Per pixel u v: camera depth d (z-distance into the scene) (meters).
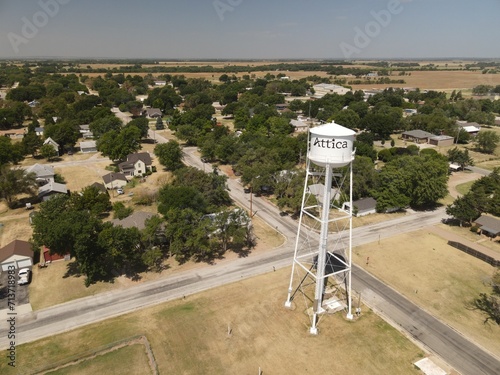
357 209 61.28
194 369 30.08
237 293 40.59
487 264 47.38
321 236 35.78
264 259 48.09
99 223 43.28
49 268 45.28
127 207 63.72
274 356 31.56
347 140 33.19
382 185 64.88
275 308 38.06
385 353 32.16
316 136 33.75
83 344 32.69
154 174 82.88
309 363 30.84
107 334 33.91
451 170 87.81
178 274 44.38
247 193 71.81
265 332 34.50
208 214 54.94
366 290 41.56
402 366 30.75
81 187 73.12
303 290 41.34
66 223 40.31
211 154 90.12
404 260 48.12
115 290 41.00
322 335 34.22
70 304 38.44
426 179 62.03
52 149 91.62
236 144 89.06
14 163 86.12
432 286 42.47
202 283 42.53
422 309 38.41
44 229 41.12
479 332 35.09
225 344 32.91
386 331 34.97
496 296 40.53
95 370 29.91
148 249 45.00
